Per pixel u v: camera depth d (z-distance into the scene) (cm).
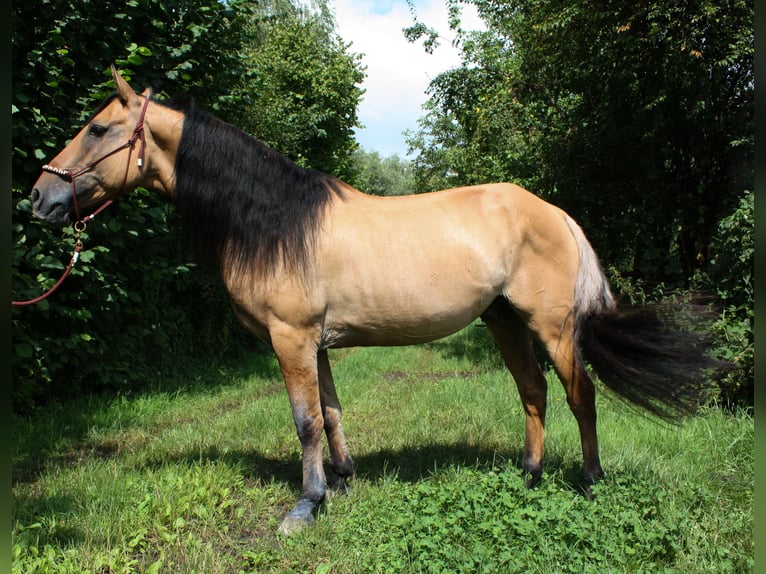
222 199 298
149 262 641
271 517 307
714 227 630
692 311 350
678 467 354
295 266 291
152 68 597
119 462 388
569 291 317
